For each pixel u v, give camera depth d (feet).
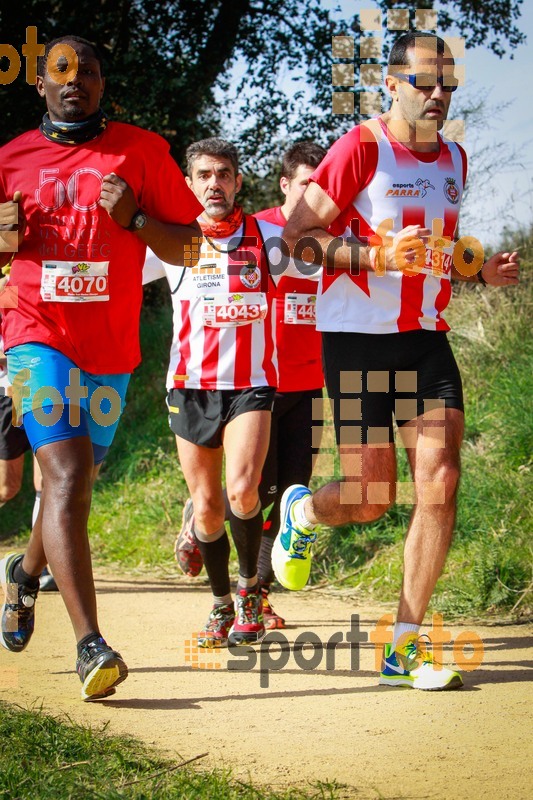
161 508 26.63
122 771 8.56
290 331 17.42
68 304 11.48
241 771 8.86
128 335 11.98
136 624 16.66
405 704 11.18
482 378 26.48
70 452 10.94
